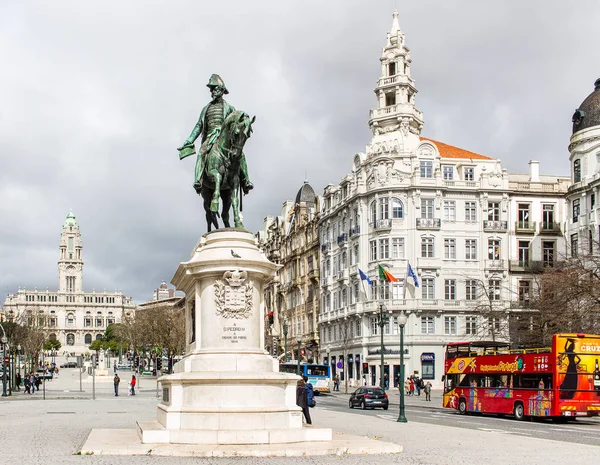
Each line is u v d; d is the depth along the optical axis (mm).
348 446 16750
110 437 18828
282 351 105750
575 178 70125
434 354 73875
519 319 60531
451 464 15500
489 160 77875
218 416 16984
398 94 80188
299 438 17234
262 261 18531
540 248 77000
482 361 39031
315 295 93500
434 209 75438
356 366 79688
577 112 70188
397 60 81000
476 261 75438
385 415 37469
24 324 108688
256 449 15977
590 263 56281
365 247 78000
